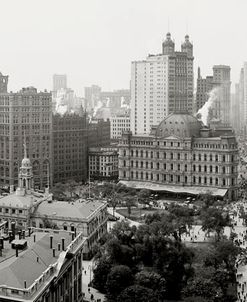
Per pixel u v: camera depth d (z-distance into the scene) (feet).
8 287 504.43
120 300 620.49
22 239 617.62
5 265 541.34
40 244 620.08
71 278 627.46
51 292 553.23
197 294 652.89
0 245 583.99
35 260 572.51
